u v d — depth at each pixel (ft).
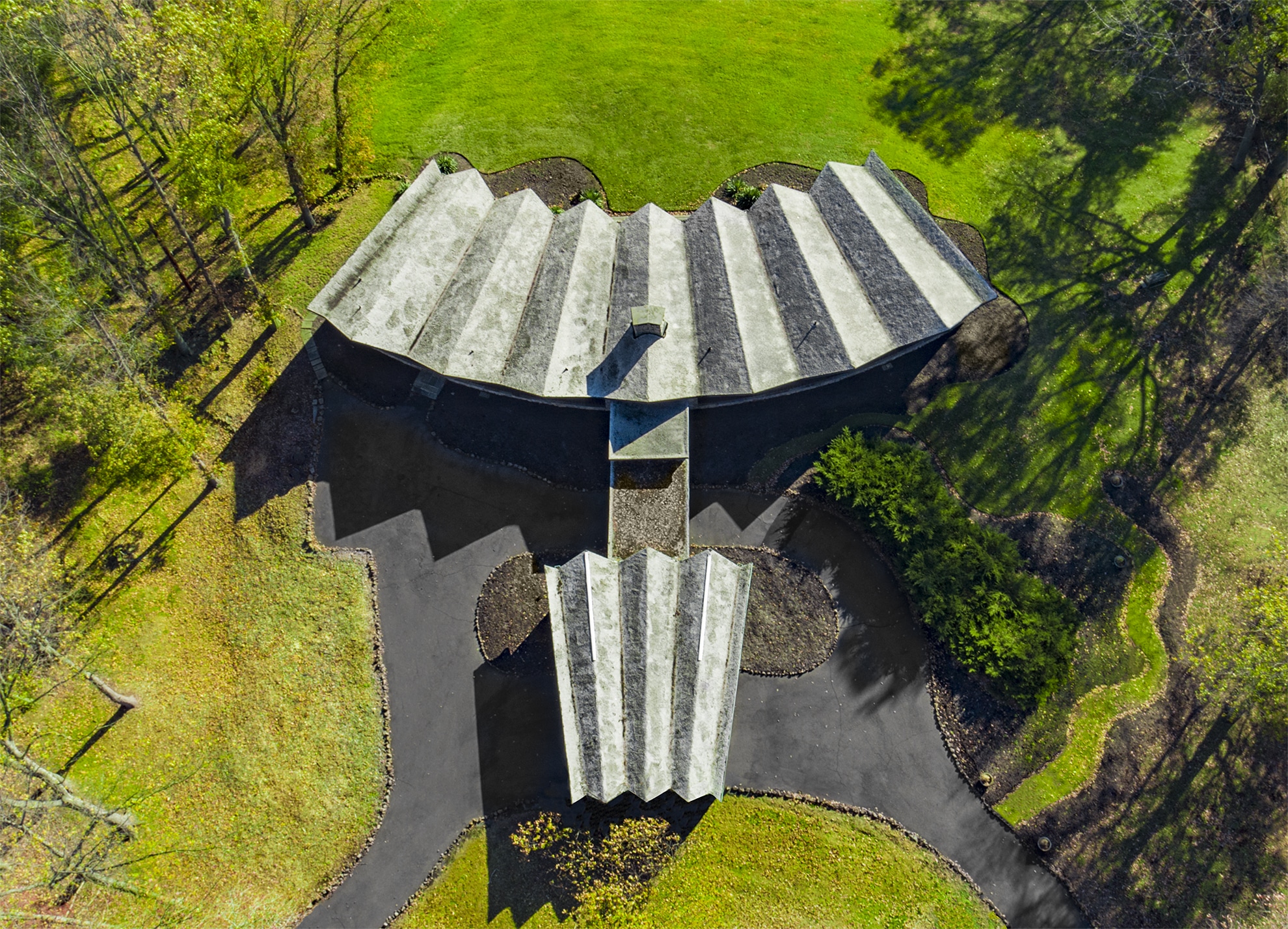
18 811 91.86
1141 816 113.50
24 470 124.47
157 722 114.73
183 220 143.84
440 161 148.15
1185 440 132.57
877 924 108.47
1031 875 111.04
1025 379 135.54
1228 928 108.47
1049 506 128.77
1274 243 144.97
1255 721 118.21
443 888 108.78
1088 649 120.98
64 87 146.61
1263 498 129.39
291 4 136.36
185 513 125.80
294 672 118.01
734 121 154.92
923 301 124.26
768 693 118.42
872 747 116.16
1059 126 155.84
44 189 113.80
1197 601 123.85
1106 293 142.00
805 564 124.77
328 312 120.78
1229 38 155.53
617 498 122.72
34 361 119.65
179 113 140.36
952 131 155.63
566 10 167.22
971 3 169.07
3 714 100.37
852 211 132.46
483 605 121.90
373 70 155.74
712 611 109.40
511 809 112.27
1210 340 138.72
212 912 105.19
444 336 122.72
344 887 108.68
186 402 131.75
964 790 114.62
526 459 129.59
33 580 110.22
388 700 117.29
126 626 119.14
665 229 132.77
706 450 130.41
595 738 100.89
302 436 130.31
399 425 131.23
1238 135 154.30
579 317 125.29
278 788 112.37
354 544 124.77
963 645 116.47
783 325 125.90
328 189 149.59
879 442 128.47
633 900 106.83
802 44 164.14
